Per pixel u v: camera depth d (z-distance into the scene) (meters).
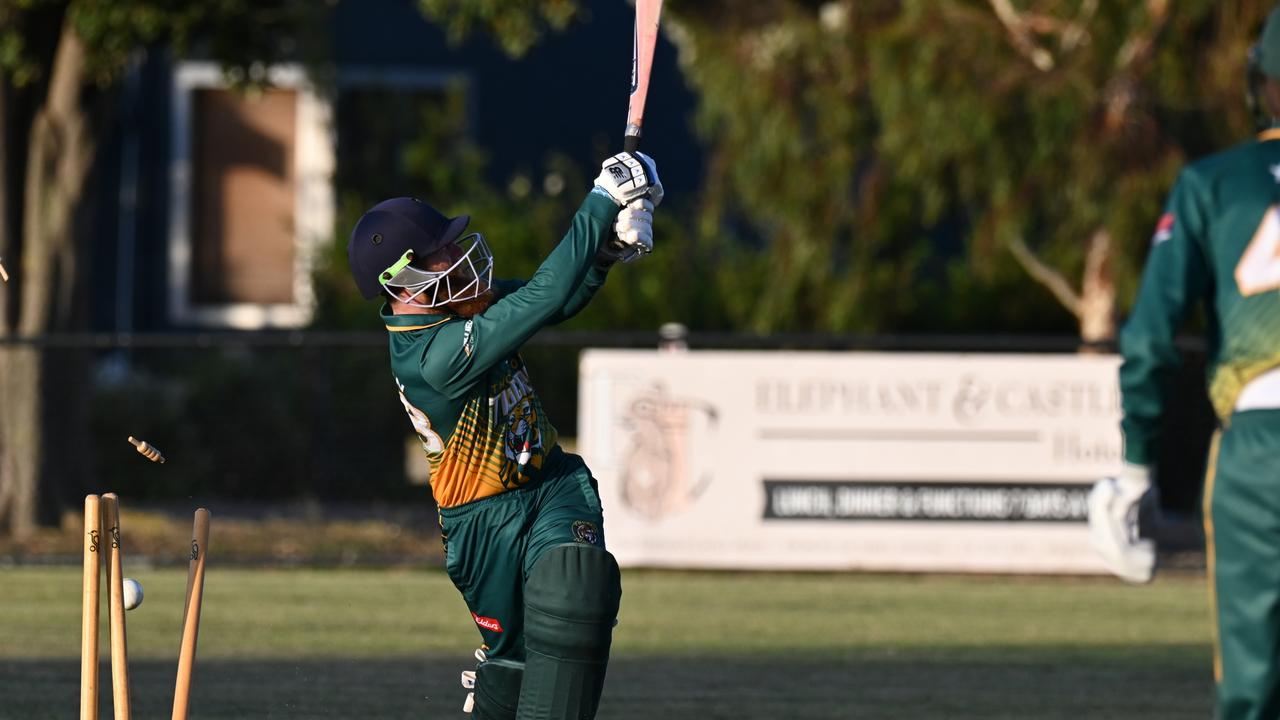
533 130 77.31
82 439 48.50
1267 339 12.65
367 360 58.44
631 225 15.30
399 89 76.19
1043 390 41.72
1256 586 12.51
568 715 15.12
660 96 77.44
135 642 29.95
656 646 30.97
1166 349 12.89
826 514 41.88
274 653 29.00
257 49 47.88
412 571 43.16
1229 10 50.31
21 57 45.47
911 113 52.19
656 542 42.00
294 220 75.19
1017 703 25.28
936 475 41.75
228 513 53.84
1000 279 62.53
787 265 58.66
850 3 54.38
